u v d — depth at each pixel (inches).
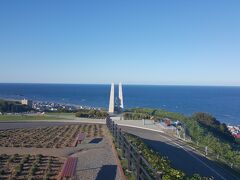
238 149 1499.8
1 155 694.5
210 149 1157.1
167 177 473.1
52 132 1141.7
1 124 1416.1
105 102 5280.5
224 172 916.6
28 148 816.3
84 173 577.0
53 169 603.2
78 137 937.5
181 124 1539.1
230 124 3398.1
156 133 1430.9
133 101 6181.1
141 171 446.3
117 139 824.9
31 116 1764.3
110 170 597.3
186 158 1002.1
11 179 530.3
